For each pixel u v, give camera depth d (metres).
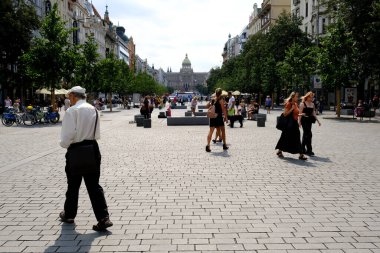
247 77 65.50
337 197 7.38
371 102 49.28
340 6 35.69
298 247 4.98
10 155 12.71
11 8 41.09
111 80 54.34
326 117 33.81
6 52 41.97
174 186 8.24
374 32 31.31
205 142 16.20
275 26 55.31
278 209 6.60
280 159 11.73
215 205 6.84
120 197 7.38
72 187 5.91
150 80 126.25
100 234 5.48
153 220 6.05
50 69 32.06
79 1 84.25
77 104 5.75
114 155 12.54
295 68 44.34
